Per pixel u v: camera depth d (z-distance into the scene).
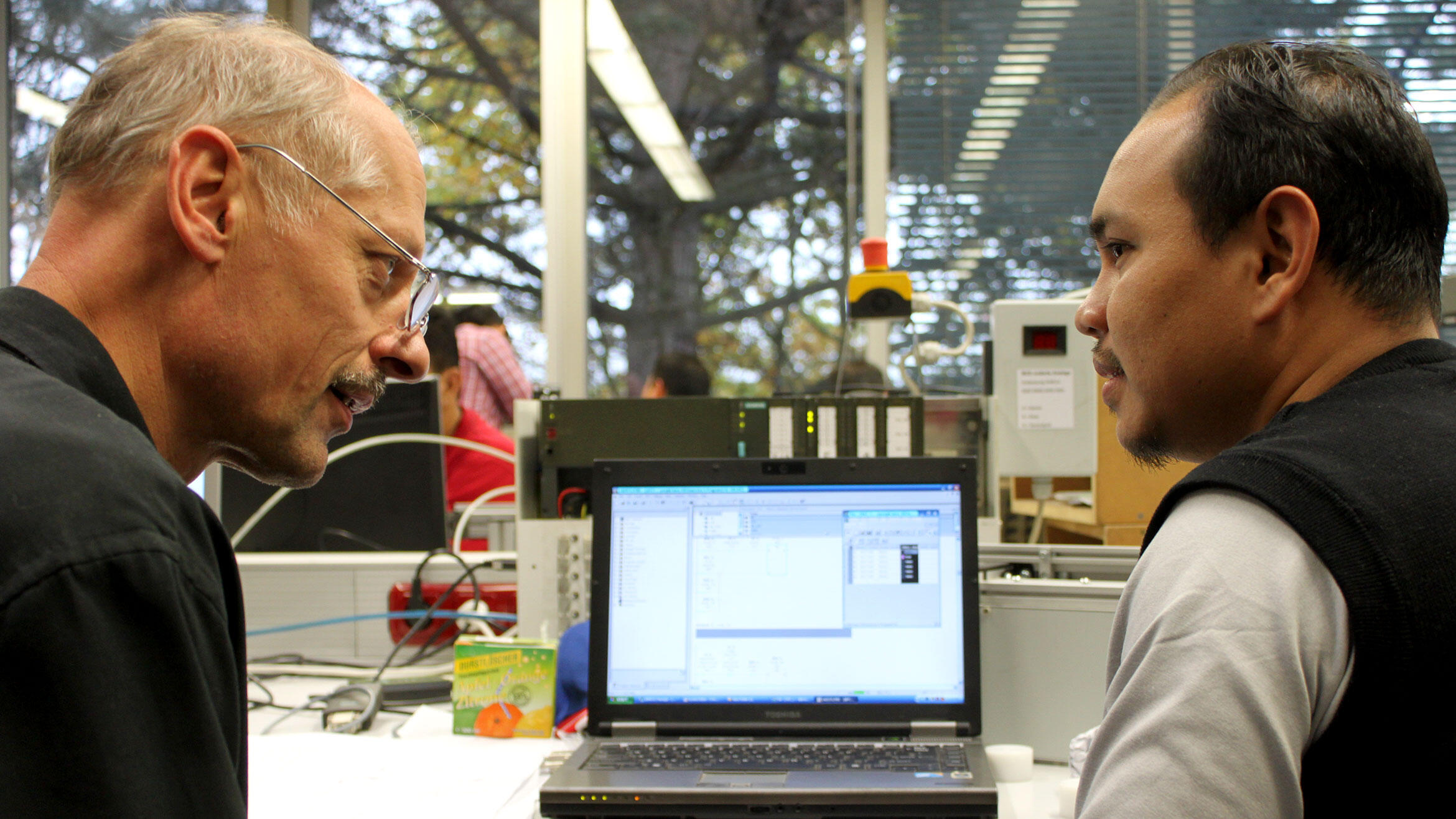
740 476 1.19
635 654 1.16
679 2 4.02
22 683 0.44
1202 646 0.49
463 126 4.04
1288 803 0.47
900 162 3.85
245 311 0.65
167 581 0.48
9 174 4.01
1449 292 1.70
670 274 4.05
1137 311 0.62
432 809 1.00
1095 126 3.76
